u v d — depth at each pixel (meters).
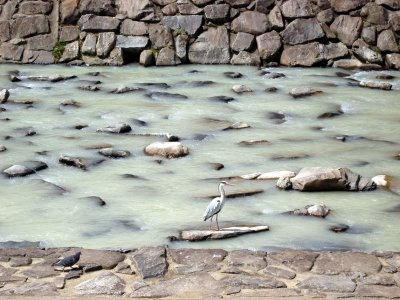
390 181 11.11
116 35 19.77
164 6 19.95
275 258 8.05
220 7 19.88
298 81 17.72
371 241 8.95
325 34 19.80
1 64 19.34
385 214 9.88
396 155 12.45
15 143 12.96
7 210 9.95
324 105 15.62
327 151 12.67
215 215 9.70
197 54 19.64
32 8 19.98
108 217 9.70
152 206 10.10
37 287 7.26
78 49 19.66
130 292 7.19
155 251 8.14
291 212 9.84
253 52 19.66
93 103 15.70
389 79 18.23
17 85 17.17
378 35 19.84
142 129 13.91
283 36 19.75
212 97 16.08
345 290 7.25
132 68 19.17
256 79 17.95
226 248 8.67
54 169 11.67
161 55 19.52
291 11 19.88
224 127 14.04
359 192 10.67
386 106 15.72
